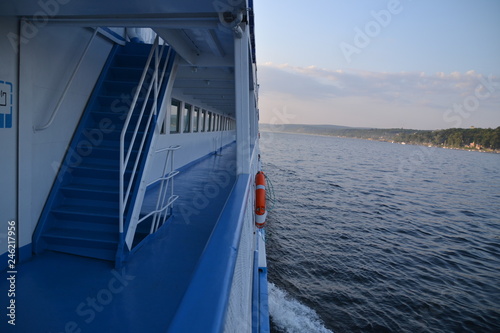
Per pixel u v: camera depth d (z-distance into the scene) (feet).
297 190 114.62
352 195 117.60
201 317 2.87
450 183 183.21
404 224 84.58
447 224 89.86
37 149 10.51
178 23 8.16
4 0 7.63
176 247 11.91
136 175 11.92
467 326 38.78
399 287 46.88
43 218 10.78
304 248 58.08
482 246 71.87
